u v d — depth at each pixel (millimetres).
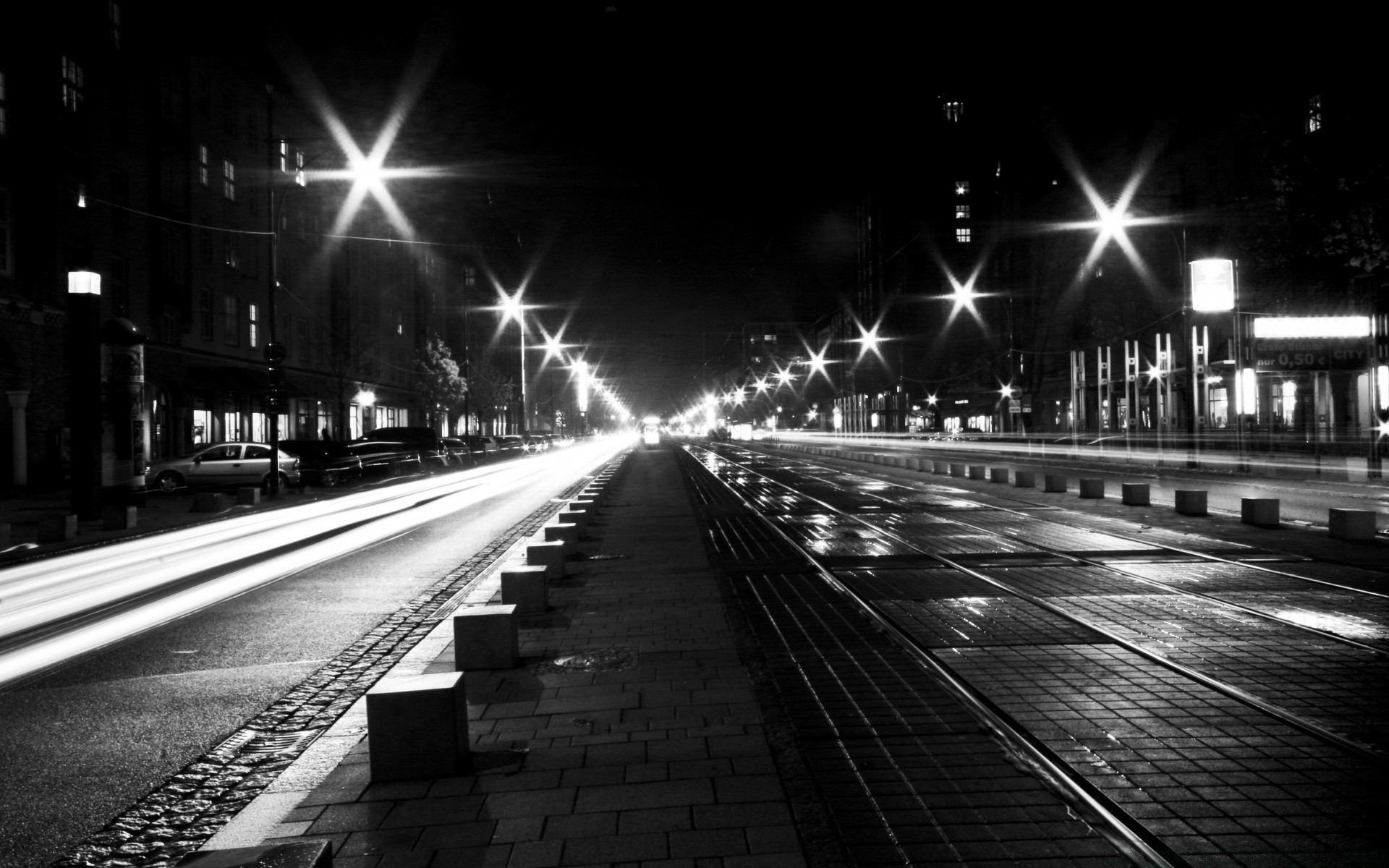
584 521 16641
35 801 4926
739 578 11648
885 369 95312
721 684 6660
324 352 54469
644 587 11023
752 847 3994
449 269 85938
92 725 6281
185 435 38844
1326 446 39125
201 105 40875
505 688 6715
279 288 48500
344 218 58000
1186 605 9359
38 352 30734
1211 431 50156
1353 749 5098
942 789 4637
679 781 4770
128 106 35594
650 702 6242
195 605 10820
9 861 4215
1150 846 3986
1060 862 3842
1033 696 6258
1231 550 13297
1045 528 16562
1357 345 29094
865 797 4551
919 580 11227
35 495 28766
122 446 27000
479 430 82125
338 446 35844
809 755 5160
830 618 9031
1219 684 6457
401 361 71188
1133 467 37812
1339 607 9203
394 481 38906
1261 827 4160
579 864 3879
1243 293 34062
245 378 43438
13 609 10805
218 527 20469
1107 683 6562
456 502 26781
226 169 43156
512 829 4250
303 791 4895
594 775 4891
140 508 25922
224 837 4352
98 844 4387
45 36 30891
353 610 10391
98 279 21141
